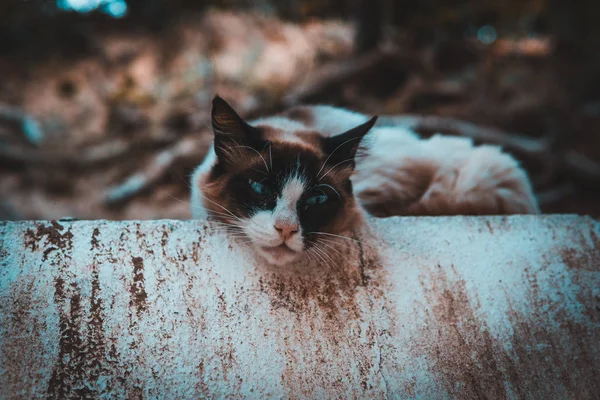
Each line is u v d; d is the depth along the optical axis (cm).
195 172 60
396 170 65
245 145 54
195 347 48
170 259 51
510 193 64
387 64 149
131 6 167
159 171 123
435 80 150
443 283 54
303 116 66
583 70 144
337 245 54
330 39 169
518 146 130
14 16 160
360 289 52
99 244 50
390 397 49
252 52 158
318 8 182
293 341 49
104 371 46
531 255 56
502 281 54
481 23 179
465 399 49
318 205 54
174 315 49
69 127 139
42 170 128
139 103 144
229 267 51
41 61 154
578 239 57
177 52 156
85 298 48
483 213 64
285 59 158
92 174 131
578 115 139
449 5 173
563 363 52
